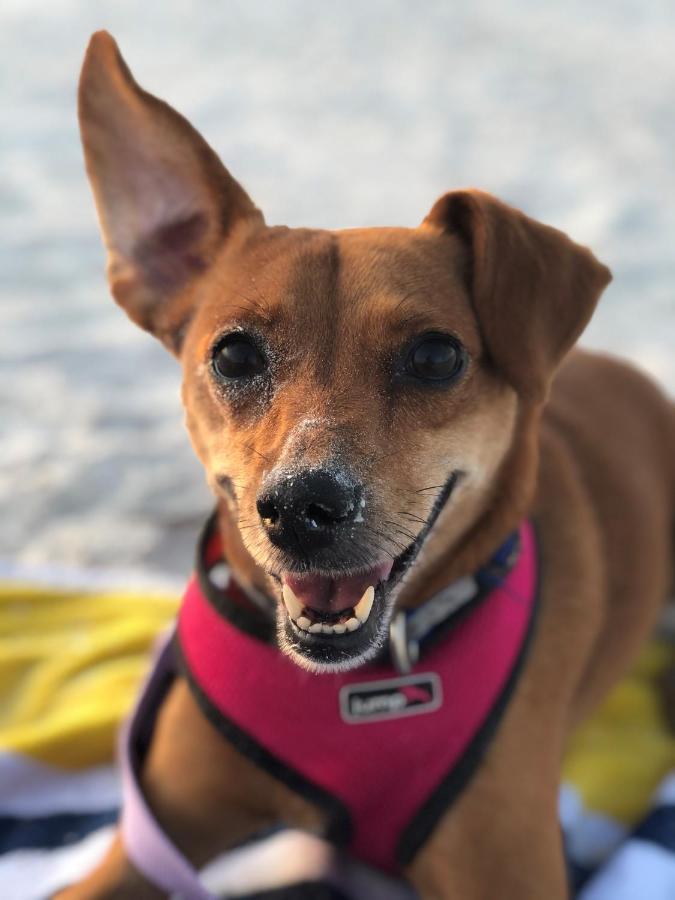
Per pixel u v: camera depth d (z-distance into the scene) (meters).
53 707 0.37
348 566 0.23
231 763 0.27
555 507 0.31
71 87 1.20
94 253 0.80
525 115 1.14
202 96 1.20
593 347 0.65
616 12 1.58
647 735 0.38
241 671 0.26
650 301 0.72
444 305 0.26
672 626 0.43
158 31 1.49
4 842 0.32
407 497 0.24
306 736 0.26
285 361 0.25
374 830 0.27
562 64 1.34
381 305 0.25
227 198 0.28
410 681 0.26
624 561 0.35
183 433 0.57
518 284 0.26
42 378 0.62
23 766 0.34
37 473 0.52
